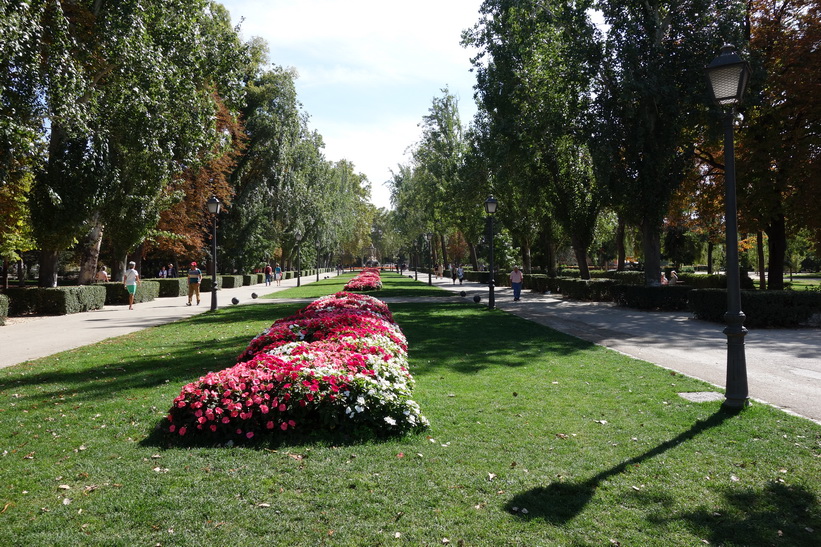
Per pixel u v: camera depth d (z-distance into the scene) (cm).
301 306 2158
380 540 334
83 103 1814
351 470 443
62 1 1712
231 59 2275
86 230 2088
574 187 2572
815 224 2055
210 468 446
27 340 1295
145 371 859
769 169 2102
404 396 564
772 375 808
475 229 4278
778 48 2103
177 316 1900
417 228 6462
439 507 378
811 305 1384
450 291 3312
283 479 423
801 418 577
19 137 1497
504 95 2477
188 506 378
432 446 503
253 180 4362
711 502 387
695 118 1906
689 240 5306
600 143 2028
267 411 510
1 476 435
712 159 2519
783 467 450
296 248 5838
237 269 4481
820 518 363
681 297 1884
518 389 728
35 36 1488
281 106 4384
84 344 1214
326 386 544
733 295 624
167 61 1964
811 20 2003
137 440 523
